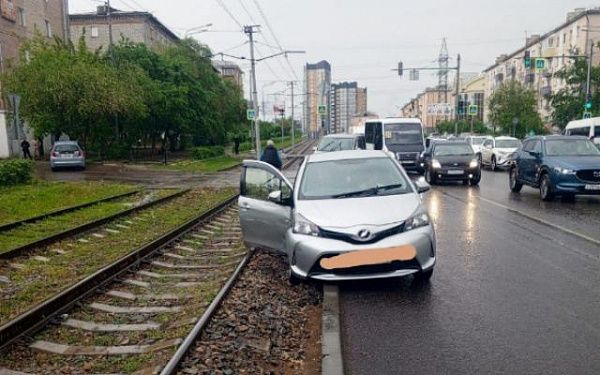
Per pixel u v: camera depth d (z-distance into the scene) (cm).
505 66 8088
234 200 1574
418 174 2473
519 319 489
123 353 448
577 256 730
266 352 439
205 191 1855
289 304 571
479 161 1898
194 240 966
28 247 846
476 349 427
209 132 4403
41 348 460
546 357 407
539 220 1044
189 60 4631
